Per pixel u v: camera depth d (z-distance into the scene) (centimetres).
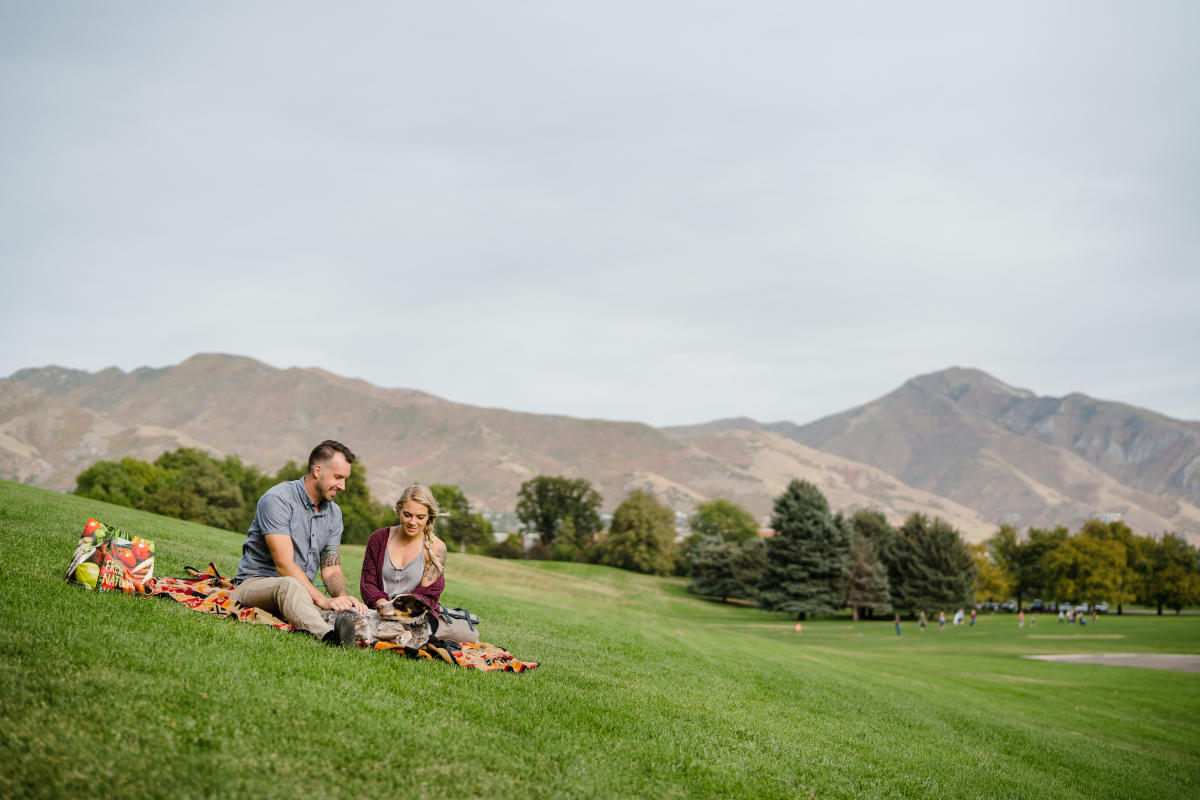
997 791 929
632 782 564
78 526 1307
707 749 714
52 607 610
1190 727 2227
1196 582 10725
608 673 1028
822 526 8338
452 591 2014
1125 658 4131
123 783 388
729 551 10419
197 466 10188
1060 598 10438
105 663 521
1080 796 1066
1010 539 12419
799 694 1348
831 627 7350
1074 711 2195
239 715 495
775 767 725
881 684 1970
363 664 662
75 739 415
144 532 1595
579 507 15838
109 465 10081
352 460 812
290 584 756
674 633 2156
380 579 808
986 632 6456
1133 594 10662
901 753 1007
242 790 408
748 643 2589
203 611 731
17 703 436
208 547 1666
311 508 807
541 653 1080
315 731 500
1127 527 11338
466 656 794
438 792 462
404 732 533
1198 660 4075
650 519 12800
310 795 420
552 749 579
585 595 7144
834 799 677
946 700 1886
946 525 9231
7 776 370
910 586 9075
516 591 3581
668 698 934
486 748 546
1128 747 1714
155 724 455
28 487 2231
